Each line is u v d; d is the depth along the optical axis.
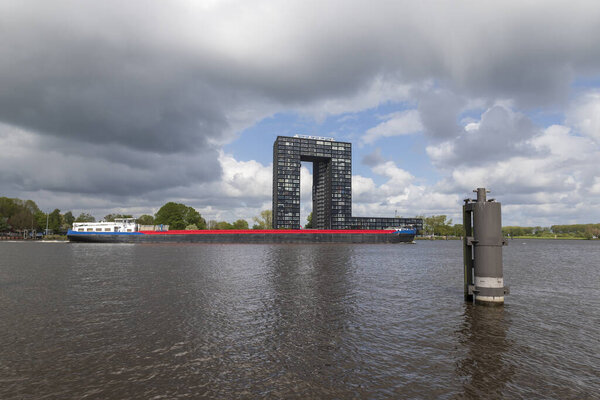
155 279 26.75
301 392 8.22
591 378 9.16
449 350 11.22
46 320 14.61
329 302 18.53
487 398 7.99
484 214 17.75
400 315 15.77
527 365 10.02
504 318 15.35
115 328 13.45
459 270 35.03
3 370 9.47
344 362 10.14
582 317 15.70
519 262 48.66
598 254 74.12
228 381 8.82
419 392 8.25
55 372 9.36
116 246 93.00
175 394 8.10
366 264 40.78
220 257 50.12
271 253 60.41
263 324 14.16
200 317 15.21
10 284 24.31
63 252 65.31
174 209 148.75
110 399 7.86
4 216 169.62
